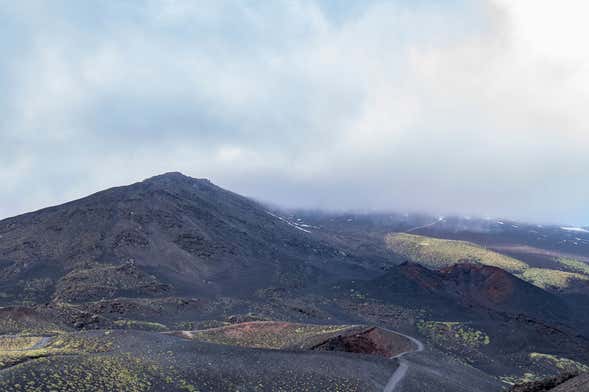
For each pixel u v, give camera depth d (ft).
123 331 307.99
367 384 285.02
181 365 245.86
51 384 189.06
